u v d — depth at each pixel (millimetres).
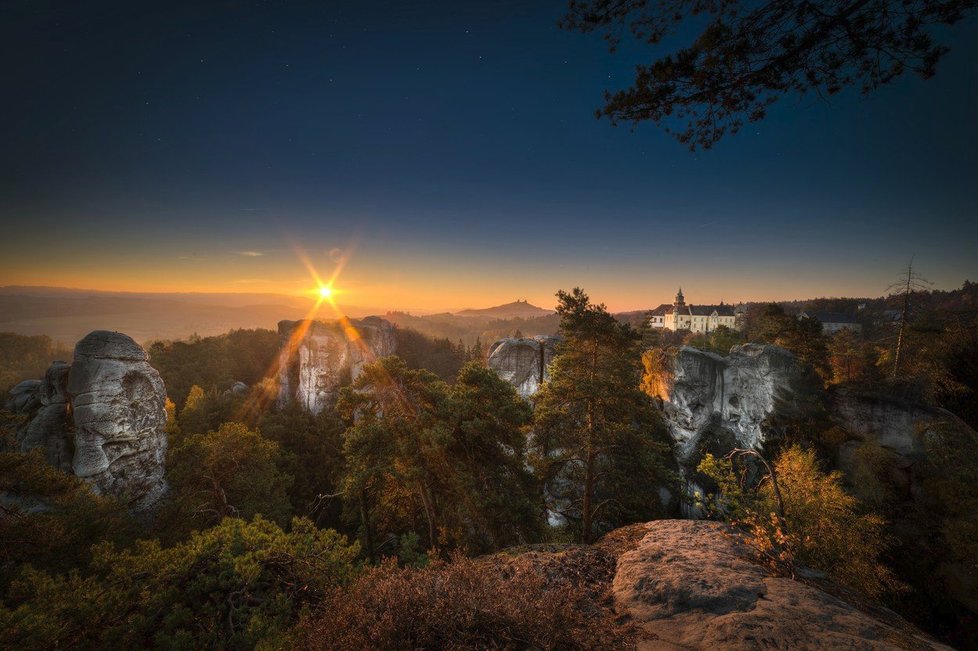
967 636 16578
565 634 4543
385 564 5418
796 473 13469
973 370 27172
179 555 8859
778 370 27250
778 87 4844
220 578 7945
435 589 4656
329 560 8609
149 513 31969
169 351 84062
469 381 18594
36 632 6398
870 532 12711
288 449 41750
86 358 30469
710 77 4828
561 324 17172
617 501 17359
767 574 6355
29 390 37281
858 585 11695
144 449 33125
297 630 5746
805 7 4277
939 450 20984
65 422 32156
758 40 4527
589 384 16297
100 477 30562
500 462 17859
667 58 4906
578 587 6223
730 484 13961
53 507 14312
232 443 26219
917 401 23938
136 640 7074
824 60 4527
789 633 4590
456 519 18750
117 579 8195
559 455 18094
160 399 34625
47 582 7809
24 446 30969
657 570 6234
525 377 37188
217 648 6715
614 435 16562
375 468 17062
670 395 31766
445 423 16906
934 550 18578
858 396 25172
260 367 89062
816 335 32375
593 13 5082
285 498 28703
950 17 3881
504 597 4551
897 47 4184
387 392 18188
